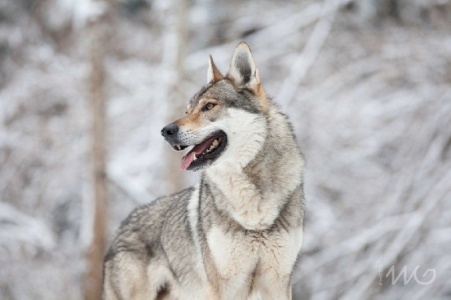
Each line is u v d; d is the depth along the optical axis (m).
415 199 29.30
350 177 34.56
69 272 36.00
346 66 38.97
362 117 36.06
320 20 40.06
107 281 14.67
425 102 35.72
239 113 12.02
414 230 27.88
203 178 12.59
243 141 11.93
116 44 44.06
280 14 42.72
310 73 39.06
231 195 11.89
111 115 40.75
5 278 35.50
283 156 12.08
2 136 40.72
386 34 38.53
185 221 13.12
